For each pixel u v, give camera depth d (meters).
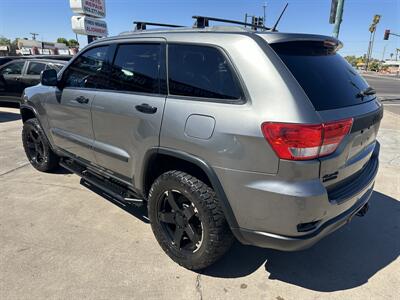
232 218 2.29
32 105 4.34
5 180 4.40
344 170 2.29
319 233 2.18
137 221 3.40
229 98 2.22
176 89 2.54
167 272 2.64
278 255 2.91
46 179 4.45
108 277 2.56
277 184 2.06
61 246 2.94
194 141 2.32
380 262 2.85
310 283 2.58
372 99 2.69
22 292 2.39
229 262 2.80
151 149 2.63
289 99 2.02
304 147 1.97
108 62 3.18
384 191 4.23
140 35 2.91
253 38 2.22
